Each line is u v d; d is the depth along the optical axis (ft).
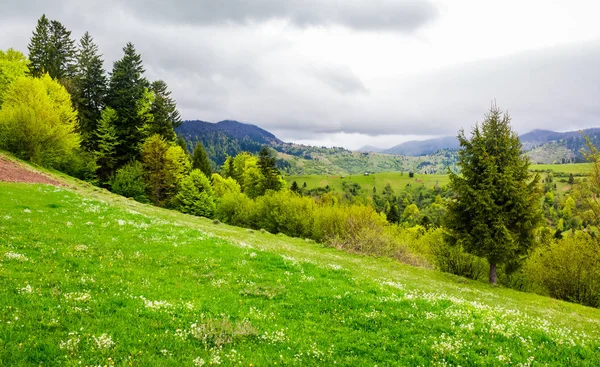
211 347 31.09
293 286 53.36
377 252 147.02
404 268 122.52
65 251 52.54
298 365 30.19
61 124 205.57
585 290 120.16
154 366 26.18
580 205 126.62
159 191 288.92
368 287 56.39
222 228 151.94
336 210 212.43
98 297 37.45
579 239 123.95
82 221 77.71
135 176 248.32
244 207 290.76
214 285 49.90
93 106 295.89
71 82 275.59
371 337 37.73
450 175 118.93
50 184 139.03
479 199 109.70
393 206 495.00
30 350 25.58
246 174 410.52
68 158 224.74
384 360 33.24
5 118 186.60
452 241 122.21
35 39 284.61
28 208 82.28
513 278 147.02
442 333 39.42
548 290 130.41
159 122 306.35
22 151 189.06
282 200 259.19
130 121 283.18
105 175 277.85
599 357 36.63
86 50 311.06
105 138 268.62
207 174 386.93
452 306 48.78
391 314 43.88
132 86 296.10
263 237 148.97
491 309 52.44
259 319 39.29
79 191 154.81
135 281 45.62
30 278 39.52
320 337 37.04
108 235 69.36
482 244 113.19
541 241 139.33
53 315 31.30
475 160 116.26
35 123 188.44
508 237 107.14
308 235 231.30
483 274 146.20
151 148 267.18
